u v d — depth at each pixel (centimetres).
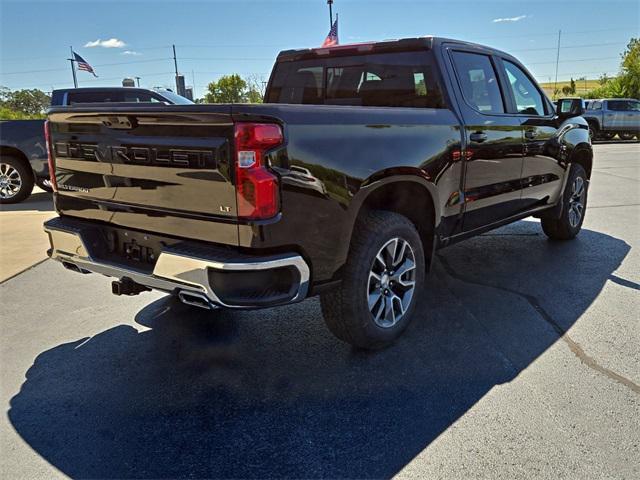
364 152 279
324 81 435
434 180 332
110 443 241
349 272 292
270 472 221
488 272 464
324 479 216
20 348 336
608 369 296
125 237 294
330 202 263
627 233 596
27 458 231
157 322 375
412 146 311
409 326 357
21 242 609
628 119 2152
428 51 368
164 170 259
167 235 270
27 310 401
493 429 244
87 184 305
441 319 367
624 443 232
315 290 268
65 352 330
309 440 241
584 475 213
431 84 367
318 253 263
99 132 288
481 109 392
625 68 3344
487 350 322
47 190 885
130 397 279
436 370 299
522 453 227
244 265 235
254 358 319
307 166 250
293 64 454
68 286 456
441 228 356
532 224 652
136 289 295
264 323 370
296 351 327
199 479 218
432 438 239
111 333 357
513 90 441
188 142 246
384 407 265
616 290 416
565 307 384
